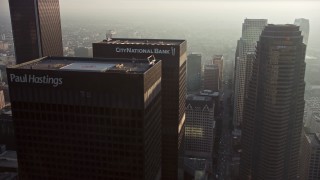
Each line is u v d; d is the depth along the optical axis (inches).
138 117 7130.9
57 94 7293.3
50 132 7628.0
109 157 7559.1
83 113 7332.7
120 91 7027.6
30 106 7490.2
